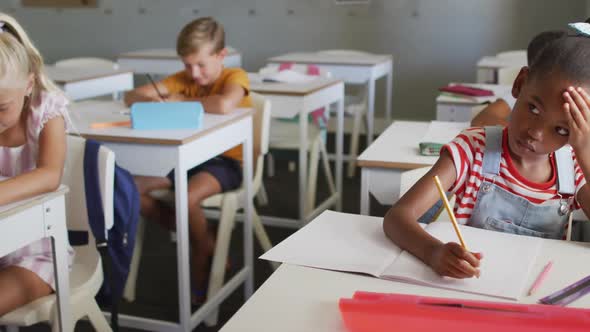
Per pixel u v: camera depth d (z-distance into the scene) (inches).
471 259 34.2
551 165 45.2
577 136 37.2
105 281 65.4
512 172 45.0
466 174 45.9
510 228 45.5
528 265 36.7
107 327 60.9
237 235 119.0
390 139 79.1
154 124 76.9
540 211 44.9
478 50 198.4
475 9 195.9
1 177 56.7
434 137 78.6
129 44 228.8
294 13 211.3
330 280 34.7
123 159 74.7
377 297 30.2
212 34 94.1
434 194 43.8
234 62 192.4
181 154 72.3
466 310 28.2
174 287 96.9
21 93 53.4
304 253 38.3
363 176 70.1
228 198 87.1
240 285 98.4
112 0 226.8
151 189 87.0
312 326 29.4
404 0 201.2
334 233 41.7
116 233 65.7
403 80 207.0
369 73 159.2
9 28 55.7
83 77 135.9
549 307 28.8
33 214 49.3
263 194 136.7
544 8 190.2
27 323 52.9
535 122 38.6
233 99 88.3
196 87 99.7
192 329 79.7
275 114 111.7
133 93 97.0
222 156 93.0
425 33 201.8
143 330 82.0
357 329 29.0
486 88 118.6
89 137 75.1
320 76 129.7
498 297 32.8
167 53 186.1
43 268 55.5
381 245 39.8
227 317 88.2
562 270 36.3
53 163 55.9
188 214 83.4
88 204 61.2
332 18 208.4
